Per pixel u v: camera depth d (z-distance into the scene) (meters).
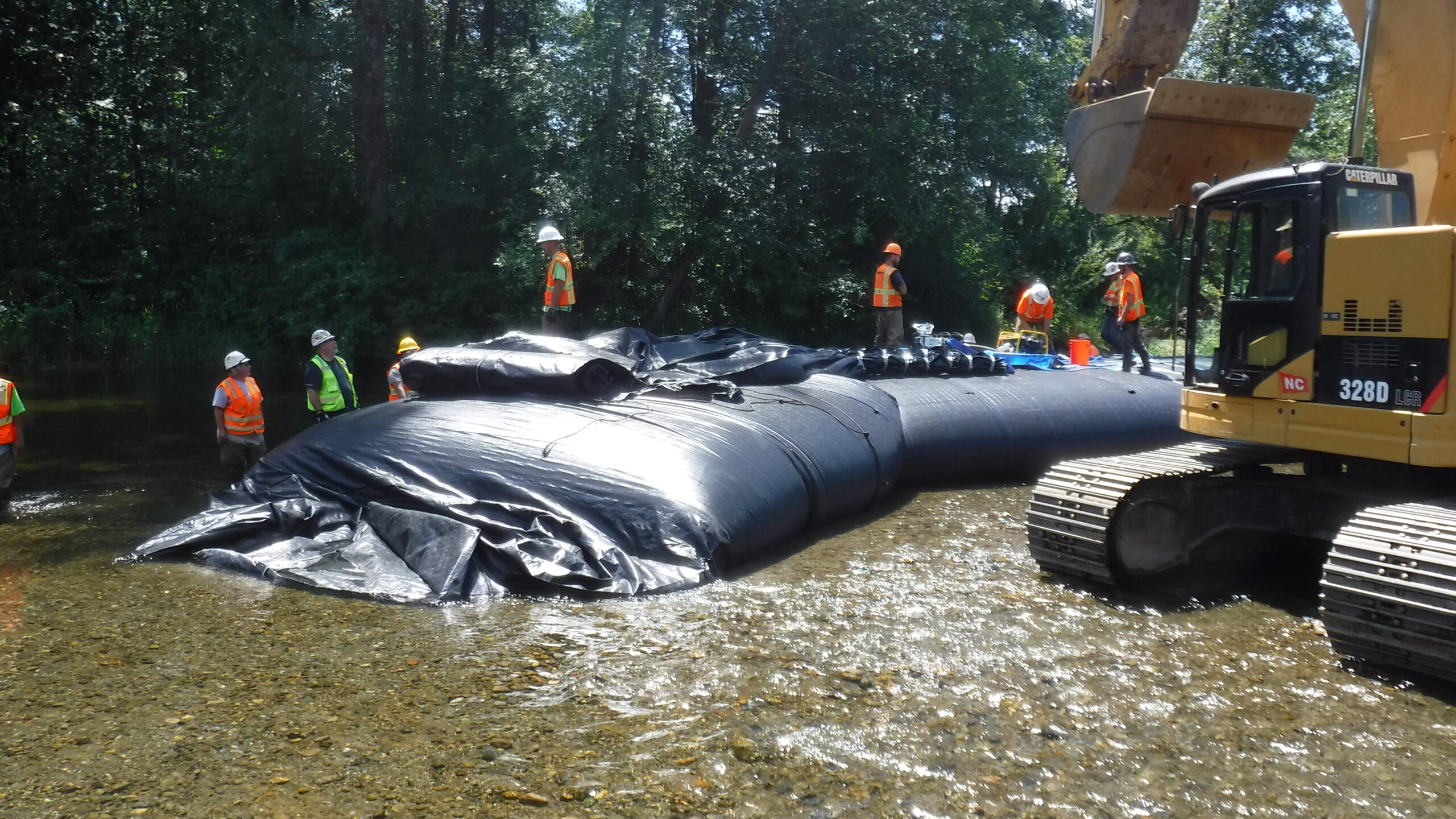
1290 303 5.64
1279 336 5.71
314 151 22.16
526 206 22.11
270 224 23.67
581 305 22.39
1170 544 6.35
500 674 4.77
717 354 9.82
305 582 6.20
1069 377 11.23
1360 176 5.54
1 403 8.43
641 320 22.12
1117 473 6.25
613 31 20.41
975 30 23.89
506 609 5.80
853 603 5.88
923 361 11.12
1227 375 6.03
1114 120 7.15
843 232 22.28
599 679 4.71
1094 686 4.65
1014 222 33.25
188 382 18.62
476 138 23.16
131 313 22.70
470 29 27.25
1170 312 29.72
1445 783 3.75
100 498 8.84
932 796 3.63
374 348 21.64
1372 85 6.36
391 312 21.50
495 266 21.27
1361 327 5.30
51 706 4.45
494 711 4.36
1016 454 10.00
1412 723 4.28
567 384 7.81
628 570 6.14
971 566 6.75
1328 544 6.94
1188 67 27.98
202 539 6.89
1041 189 26.66
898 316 14.07
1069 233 33.03
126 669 4.88
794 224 22.03
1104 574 6.05
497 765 3.87
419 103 23.23
